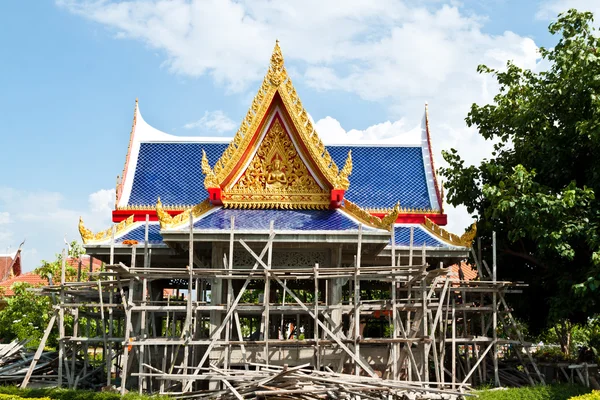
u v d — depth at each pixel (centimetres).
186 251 2322
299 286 2892
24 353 2592
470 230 2330
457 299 2547
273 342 1920
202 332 2603
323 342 1911
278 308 2012
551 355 2812
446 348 2636
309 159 2292
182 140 2923
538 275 2617
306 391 1716
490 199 2389
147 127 2975
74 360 2130
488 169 2572
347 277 1991
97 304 2014
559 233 2150
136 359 2275
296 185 2302
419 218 2631
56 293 2194
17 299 3444
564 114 2522
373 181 2773
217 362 1983
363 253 2316
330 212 2267
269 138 2316
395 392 1817
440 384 1917
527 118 2564
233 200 2302
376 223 2112
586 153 2450
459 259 2433
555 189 2528
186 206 2622
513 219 2327
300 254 2191
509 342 2228
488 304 2608
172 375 1794
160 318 2697
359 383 1753
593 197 2188
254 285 2889
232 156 2255
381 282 2864
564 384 2212
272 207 2291
